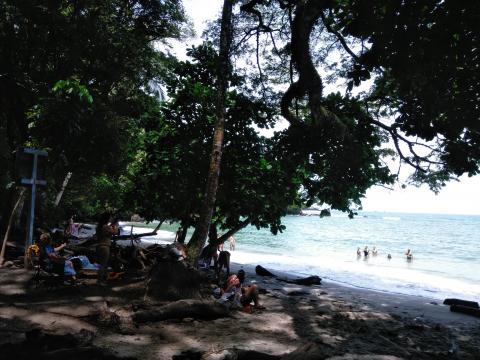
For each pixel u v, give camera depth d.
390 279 18.80
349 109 12.20
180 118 12.34
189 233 39.50
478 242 58.88
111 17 16.92
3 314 6.34
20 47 14.00
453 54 4.98
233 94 12.47
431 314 10.61
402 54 5.12
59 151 14.53
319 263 23.61
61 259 8.42
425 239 64.25
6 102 15.19
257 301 8.72
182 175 11.80
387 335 7.61
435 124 8.13
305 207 13.70
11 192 13.95
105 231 9.14
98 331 6.00
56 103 12.68
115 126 15.12
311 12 9.08
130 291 8.12
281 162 12.33
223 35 10.97
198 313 7.28
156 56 18.81
